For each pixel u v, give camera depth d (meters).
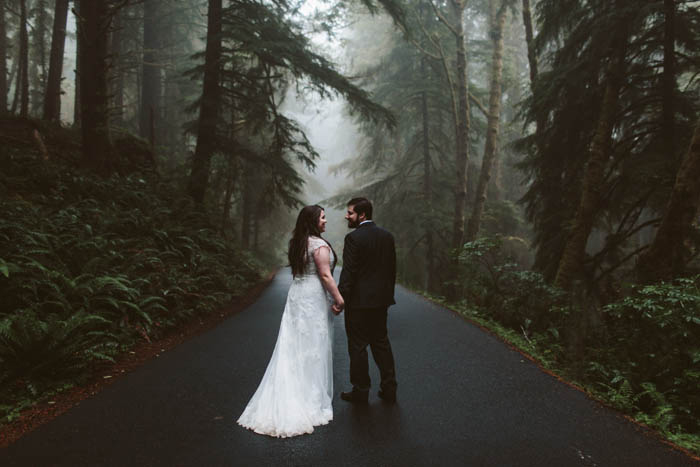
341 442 3.08
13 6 22.23
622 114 10.24
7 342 4.01
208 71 12.91
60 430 3.22
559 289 7.93
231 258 12.61
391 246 3.89
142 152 13.98
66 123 18.50
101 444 3.01
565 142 11.10
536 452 2.98
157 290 6.81
